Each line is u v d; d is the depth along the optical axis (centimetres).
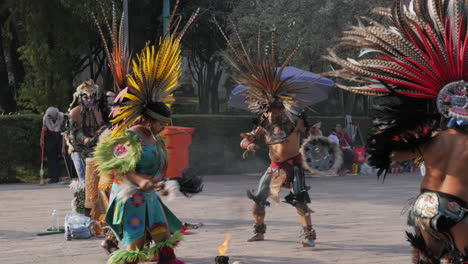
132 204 533
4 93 2561
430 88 455
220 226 904
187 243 775
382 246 755
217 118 1912
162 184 511
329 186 1509
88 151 830
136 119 543
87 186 816
